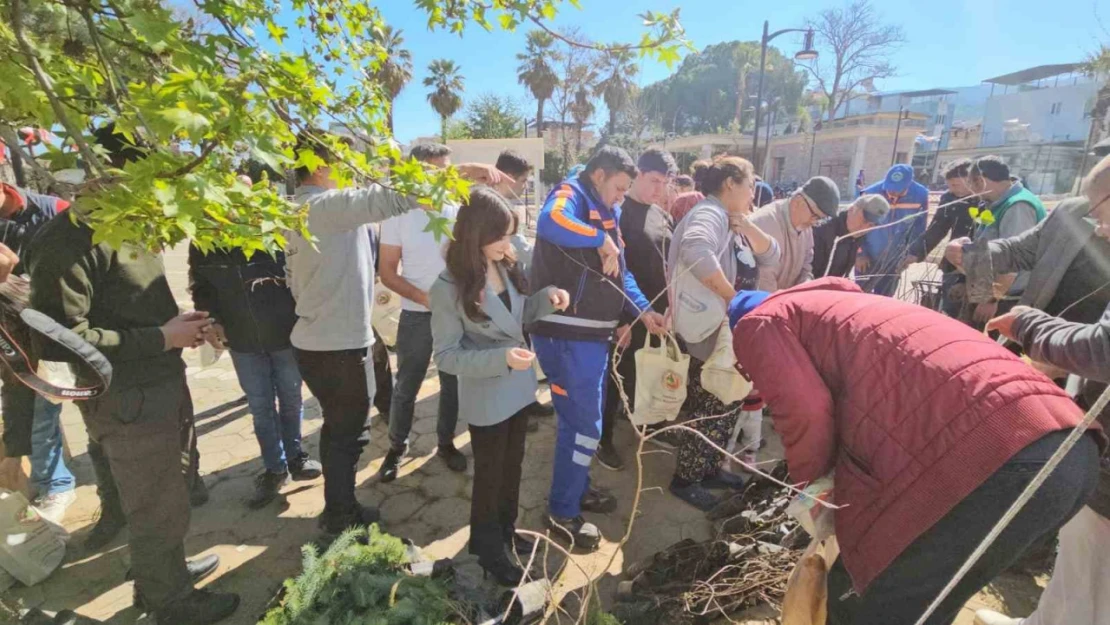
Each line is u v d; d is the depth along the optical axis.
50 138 1.07
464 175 2.94
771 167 33.78
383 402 3.77
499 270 2.12
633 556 2.50
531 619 1.92
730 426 2.90
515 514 2.35
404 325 3.02
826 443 1.51
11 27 0.96
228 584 2.28
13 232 2.45
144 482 1.82
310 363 2.32
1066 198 2.06
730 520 2.49
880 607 1.43
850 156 29.20
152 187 0.84
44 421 2.69
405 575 1.88
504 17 1.43
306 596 1.77
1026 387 1.28
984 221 2.45
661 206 3.69
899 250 4.14
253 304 2.65
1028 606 2.21
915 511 1.33
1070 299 2.04
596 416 2.49
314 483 3.03
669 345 2.63
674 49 1.40
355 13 1.39
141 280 1.77
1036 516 1.22
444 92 30.44
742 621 2.05
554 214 2.37
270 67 1.01
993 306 2.90
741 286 2.71
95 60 1.09
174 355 1.87
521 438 2.23
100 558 2.40
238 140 0.91
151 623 2.05
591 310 2.40
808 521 1.63
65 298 1.54
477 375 1.89
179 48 0.87
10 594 2.09
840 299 1.59
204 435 3.61
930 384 1.34
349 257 2.27
